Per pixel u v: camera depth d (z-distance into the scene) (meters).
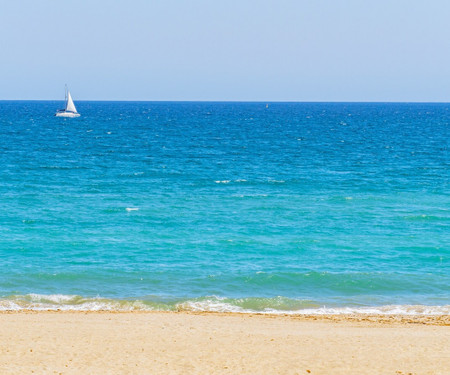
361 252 49.53
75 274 42.22
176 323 30.73
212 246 50.78
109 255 47.62
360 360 24.30
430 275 42.94
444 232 56.66
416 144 158.00
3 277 41.44
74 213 63.41
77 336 27.55
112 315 32.78
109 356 24.62
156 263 45.59
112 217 61.75
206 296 37.84
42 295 37.34
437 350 25.69
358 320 32.47
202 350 25.62
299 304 36.62
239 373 22.73
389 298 38.12
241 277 42.00
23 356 24.33
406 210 67.19
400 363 23.92
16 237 52.75
